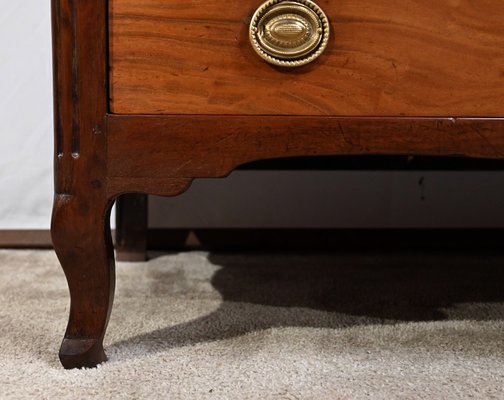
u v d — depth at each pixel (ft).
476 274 3.42
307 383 1.94
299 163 3.95
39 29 3.91
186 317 2.60
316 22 1.90
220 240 3.99
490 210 4.04
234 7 1.92
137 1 1.92
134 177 1.99
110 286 2.08
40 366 2.06
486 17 1.94
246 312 2.68
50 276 3.26
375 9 1.93
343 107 1.97
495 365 2.10
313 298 2.93
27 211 4.02
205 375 2.00
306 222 4.04
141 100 1.96
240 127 1.97
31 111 3.96
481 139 1.99
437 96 1.97
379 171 4.00
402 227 4.05
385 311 2.72
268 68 1.95
